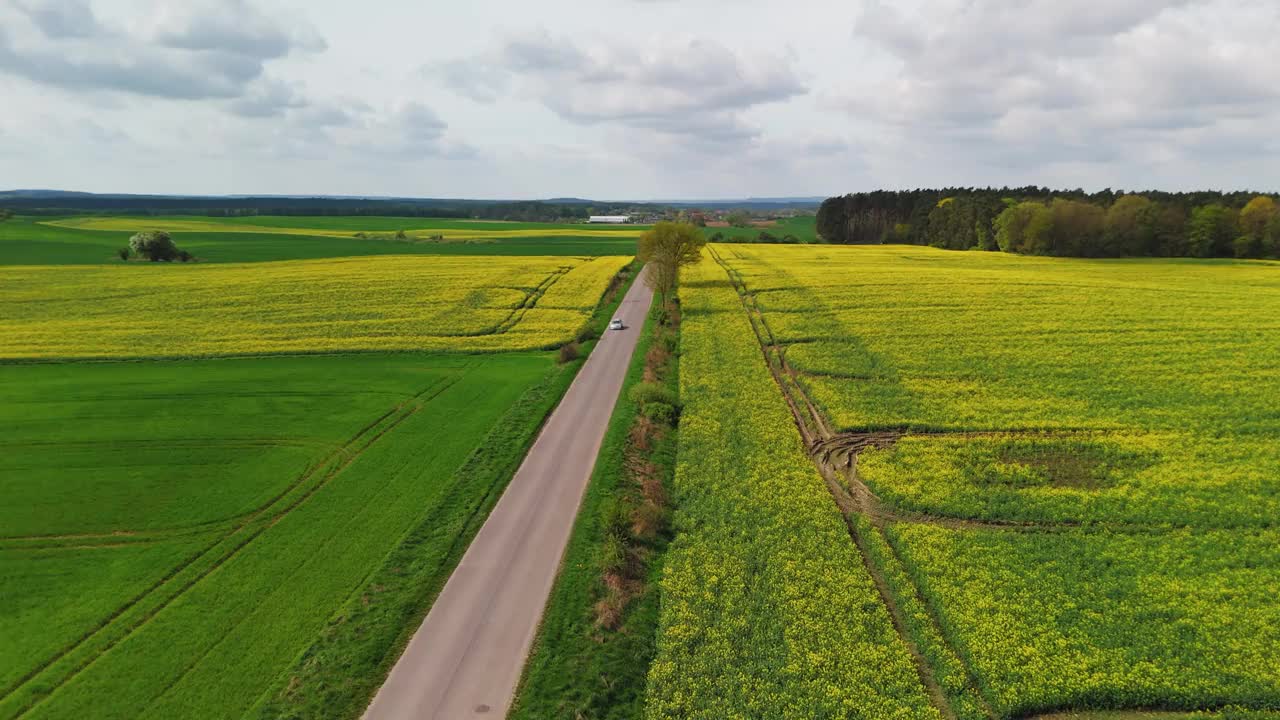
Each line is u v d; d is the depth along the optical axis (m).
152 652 23.20
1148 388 48.59
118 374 53.91
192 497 33.75
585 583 26.72
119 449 39.44
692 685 21.75
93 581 27.05
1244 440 39.91
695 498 33.81
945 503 33.09
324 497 33.59
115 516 31.98
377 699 21.11
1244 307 72.75
